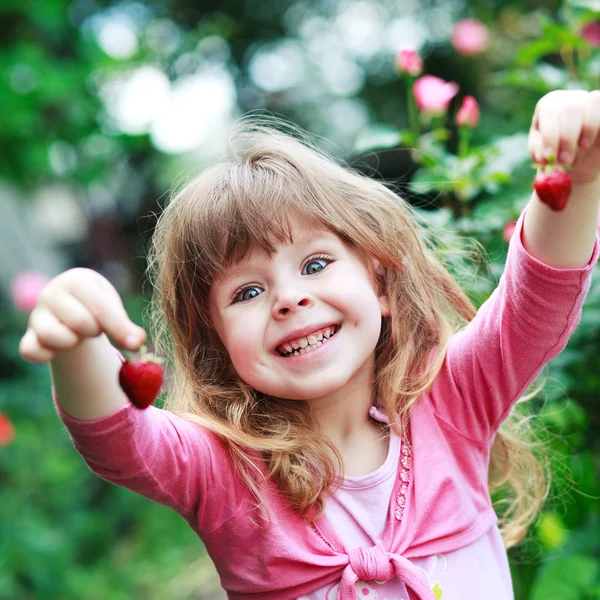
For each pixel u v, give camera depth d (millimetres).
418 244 1455
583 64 1940
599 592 1673
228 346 1237
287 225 1222
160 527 4109
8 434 2979
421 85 1869
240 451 1228
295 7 6883
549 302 1120
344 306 1206
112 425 1008
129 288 7207
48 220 7520
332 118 6906
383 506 1225
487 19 5402
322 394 1189
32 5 4004
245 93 7062
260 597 1201
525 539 1786
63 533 3576
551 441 1712
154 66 4902
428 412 1288
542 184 980
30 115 3811
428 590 1152
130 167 6664
